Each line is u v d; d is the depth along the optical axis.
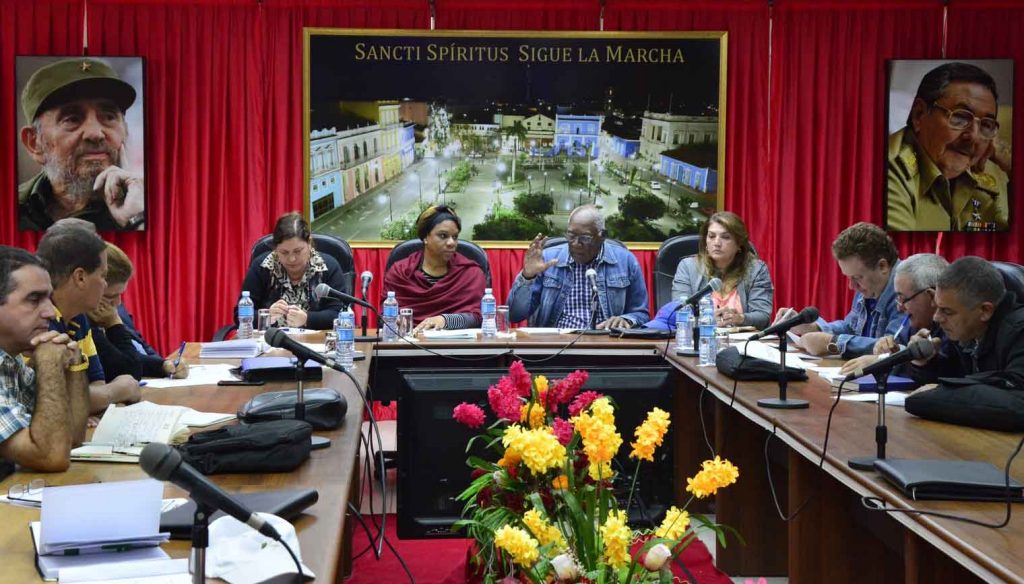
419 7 6.14
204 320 6.17
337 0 6.09
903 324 3.53
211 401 2.74
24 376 2.04
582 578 1.50
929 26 6.23
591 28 6.21
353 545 3.78
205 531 1.16
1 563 1.40
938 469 1.87
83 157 5.99
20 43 5.98
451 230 4.77
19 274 1.97
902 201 6.26
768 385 3.11
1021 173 6.28
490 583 1.88
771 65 6.25
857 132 6.27
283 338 2.27
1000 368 2.70
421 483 3.52
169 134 6.12
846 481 2.02
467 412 2.22
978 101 6.19
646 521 3.58
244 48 6.11
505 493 2.03
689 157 6.26
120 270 3.26
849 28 6.23
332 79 6.14
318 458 2.05
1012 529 1.59
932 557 1.79
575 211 4.78
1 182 6.00
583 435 1.65
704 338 3.70
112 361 3.10
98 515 1.42
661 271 4.92
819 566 2.65
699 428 3.93
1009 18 6.23
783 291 6.33
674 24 6.22
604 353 4.09
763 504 3.44
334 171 6.18
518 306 4.77
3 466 1.91
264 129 6.14
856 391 2.96
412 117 6.18
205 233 6.14
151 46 6.06
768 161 6.28
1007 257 6.34
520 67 6.18
